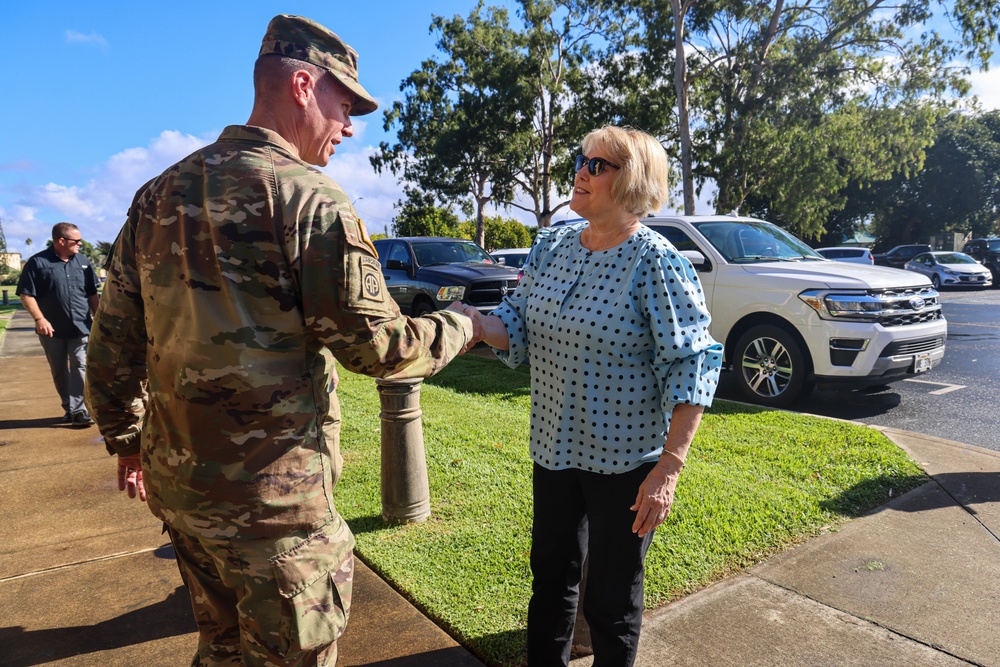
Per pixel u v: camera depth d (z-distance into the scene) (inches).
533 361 77.8
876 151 961.5
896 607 100.8
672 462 67.4
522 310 79.8
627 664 72.7
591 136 72.2
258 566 54.6
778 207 1015.6
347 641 94.0
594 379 71.1
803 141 898.7
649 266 68.7
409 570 112.1
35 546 127.1
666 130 1107.9
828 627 96.0
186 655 93.6
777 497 138.6
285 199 53.2
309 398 56.9
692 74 1003.3
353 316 53.4
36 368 346.3
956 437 200.7
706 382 67.7
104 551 125.0
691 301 67.9
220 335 52.9
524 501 139.6
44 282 207.0
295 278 53.6
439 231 1550.2
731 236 267.7
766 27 927.7
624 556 72.1
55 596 109.0
